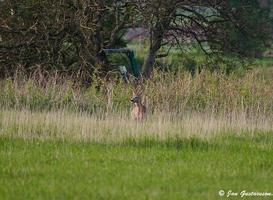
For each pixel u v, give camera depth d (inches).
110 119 2637.8
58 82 3336.6
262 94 2997.0
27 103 2999.5
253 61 5172.2
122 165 1866.4
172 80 3075.8
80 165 1851.6
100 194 1503.4
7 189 1550.2
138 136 2319.1
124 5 4574.3
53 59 4399.6
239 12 5137.8
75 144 2234.3
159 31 4830.2
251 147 2261.3
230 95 2994.6
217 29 5078.7
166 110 2819.9
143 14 4530.0
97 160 1946.4
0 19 4483.3
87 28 4261.8
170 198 1494.8
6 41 4473.4
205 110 2910.9
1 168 1800.0
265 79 3203.7
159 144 2272.4
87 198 1469.0
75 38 4448.8
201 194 1558.8
